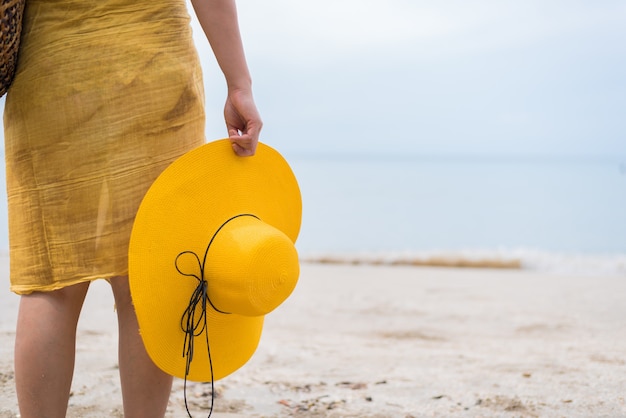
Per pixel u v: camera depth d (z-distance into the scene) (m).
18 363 1.66
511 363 3.54
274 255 1.75
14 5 1.55
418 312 5.52
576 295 6.78
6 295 5.17
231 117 1.83
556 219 31.97
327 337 4.36
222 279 1.73
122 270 1.68
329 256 13.48
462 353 3.84
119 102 1.65
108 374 3.01
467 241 24.92
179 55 1.75
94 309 4.87
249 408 2.70
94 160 1.65
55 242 1.67
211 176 1.77
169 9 1.74
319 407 2.74
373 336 4.44
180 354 1.77
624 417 2.61
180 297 1.73
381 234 26.66
